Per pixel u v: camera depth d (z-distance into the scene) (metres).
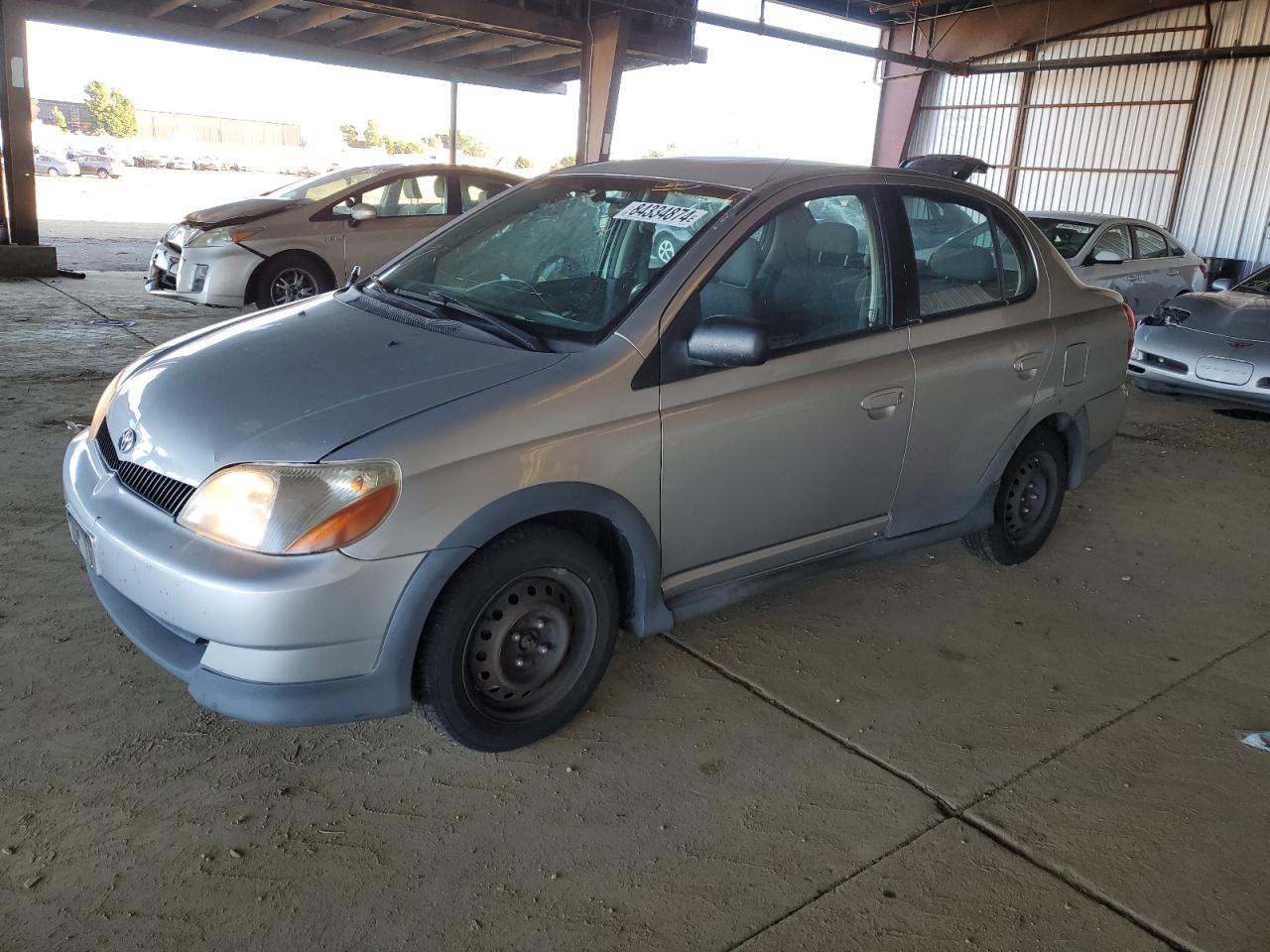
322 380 2.60
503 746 2.67
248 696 2.26
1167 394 7.78
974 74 18.48
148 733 2.68
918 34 19.30
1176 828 2.54
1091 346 4.05
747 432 2.92
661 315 2.76
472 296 3.11
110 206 24.20
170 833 2.31
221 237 8.15
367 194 8.78
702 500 2.89
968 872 2.35
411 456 2.33
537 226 3.33
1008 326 3.71
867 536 3.46
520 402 2.50
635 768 2.68
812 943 2.10
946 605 3.81
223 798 2.45
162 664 2.41
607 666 2.87
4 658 2.96
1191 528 4.85
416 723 2.83
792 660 3.31
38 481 4.39
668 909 2.18
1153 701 3.18
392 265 3.50
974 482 3.73
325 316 3.07
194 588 2.24
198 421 2.49
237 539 2.27
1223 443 6.53
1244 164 15.02
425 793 2.52
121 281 11.27
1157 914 2.24
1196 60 15.19
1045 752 2.86
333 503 2.25
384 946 2.03
